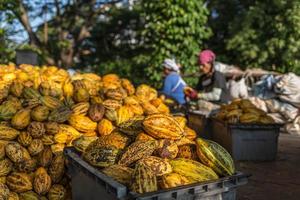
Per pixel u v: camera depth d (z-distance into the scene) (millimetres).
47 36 20234
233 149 6016
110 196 3029
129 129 3826
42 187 4148
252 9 15516
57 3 20062
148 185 2910
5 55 13664
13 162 4285
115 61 19062
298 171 5492
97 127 4625
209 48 17969
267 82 10039
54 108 4801
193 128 7168
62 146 4438
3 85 5223
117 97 5059
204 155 3291
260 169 5586
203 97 7523
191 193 2889
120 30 21594
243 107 6355
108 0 20422
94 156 3510
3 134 4426
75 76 6027
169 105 7836
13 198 4082
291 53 14797
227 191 3064
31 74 5820
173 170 3164
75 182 3771
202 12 13898
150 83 14023
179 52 13672
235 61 16438
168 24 13383
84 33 19969
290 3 14789
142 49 18922
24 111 4590
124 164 3385
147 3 13711
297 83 8875
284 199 4430
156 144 3449
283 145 7320
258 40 15344
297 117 8961
